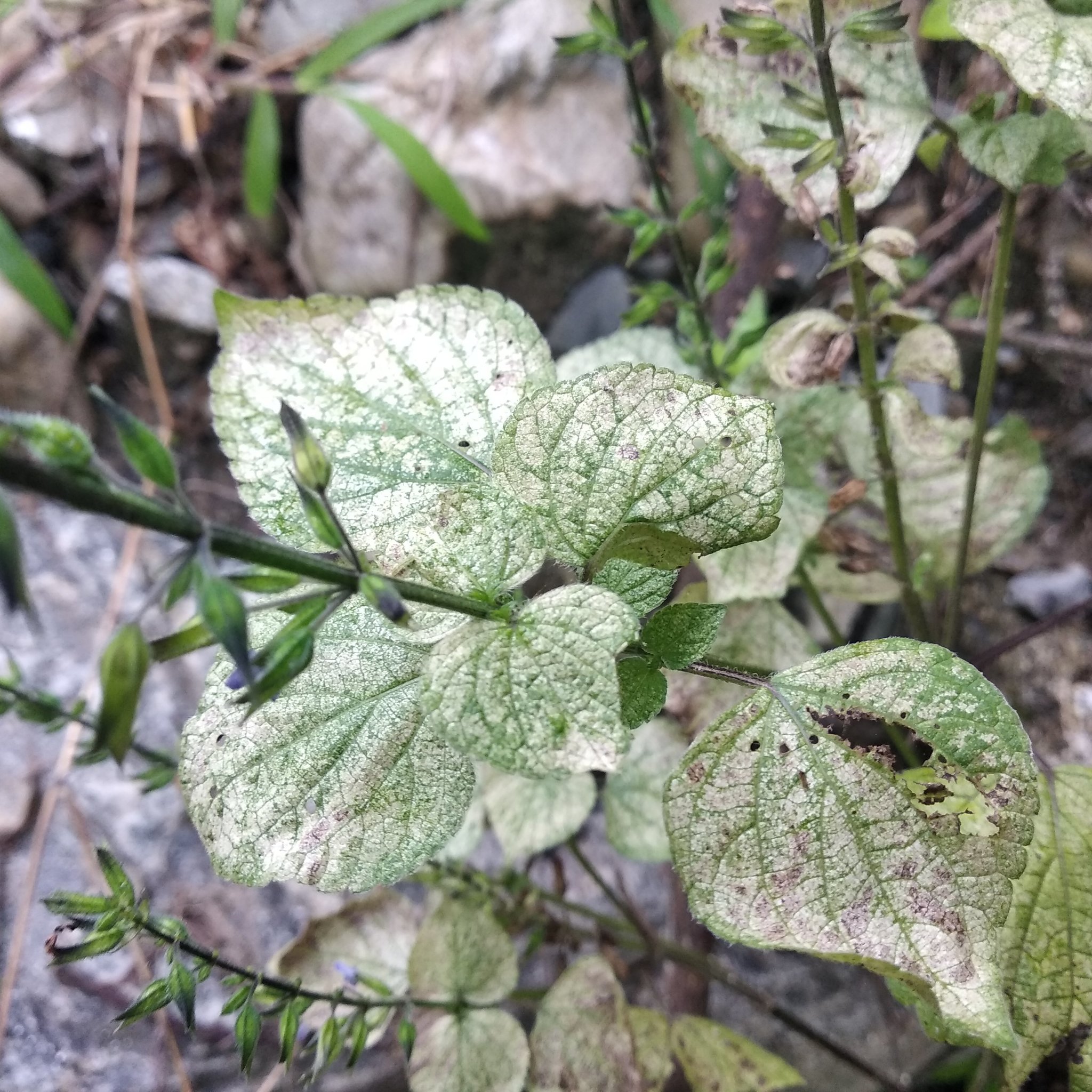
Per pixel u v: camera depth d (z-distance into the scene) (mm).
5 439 131
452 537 216
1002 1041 189
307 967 328
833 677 212
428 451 229
